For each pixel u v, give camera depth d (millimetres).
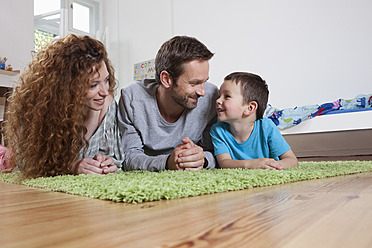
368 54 2811
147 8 4289
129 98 1305
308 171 1011
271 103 3312
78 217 423
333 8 2984
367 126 2154
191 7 3924
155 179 720
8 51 3148
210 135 1388
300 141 2449
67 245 288
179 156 1062
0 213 471
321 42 3047
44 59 1107
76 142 1090
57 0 4082
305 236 299
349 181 810
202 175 829
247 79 1247
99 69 1079
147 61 4227
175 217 406
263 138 1314
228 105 1238
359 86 2848
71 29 4070
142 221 387
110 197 565
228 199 551
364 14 2830
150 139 1311
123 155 1266
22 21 3264
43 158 1054
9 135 1181
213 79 3734
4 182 1046
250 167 1139
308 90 3113
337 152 2334
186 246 273
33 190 774
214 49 3727
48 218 422
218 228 338
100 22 4551
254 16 3459
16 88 1171
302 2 3158
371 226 332
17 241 308
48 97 1070
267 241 284
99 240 302
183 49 1135
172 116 1329
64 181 832
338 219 370
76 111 1065
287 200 524
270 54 3346
